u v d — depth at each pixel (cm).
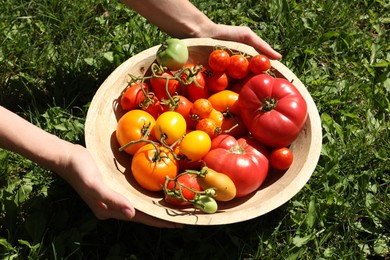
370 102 94
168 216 65
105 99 76
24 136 67
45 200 80
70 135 87
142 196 69
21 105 92
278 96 73
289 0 105
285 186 70
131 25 100
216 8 104
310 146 73
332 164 84
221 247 76
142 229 77
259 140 75
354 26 105
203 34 86
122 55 95
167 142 73
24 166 84
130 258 74
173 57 77
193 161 73
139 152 71
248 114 74
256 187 72
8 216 77
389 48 102
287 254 76
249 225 78
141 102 76
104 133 74
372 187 84
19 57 95
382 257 78
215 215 66
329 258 77
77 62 95
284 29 102
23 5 99
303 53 100
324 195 82
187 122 78
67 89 92
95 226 76
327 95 94
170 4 83
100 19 100
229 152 73
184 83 77
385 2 108
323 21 103
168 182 70
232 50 81
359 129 91
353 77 97
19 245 75
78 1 100
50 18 99
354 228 79
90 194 66
